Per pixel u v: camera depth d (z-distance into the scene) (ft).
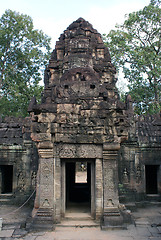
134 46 86.79
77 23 45.32
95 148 33.83
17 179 47.85
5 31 82.33
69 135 33.55
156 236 29.84
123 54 84.38
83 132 33.55
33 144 47.73
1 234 30.50
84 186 59.52
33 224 31.68
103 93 34.04
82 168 120.57
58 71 44.37
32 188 46.98
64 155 33.73
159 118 52.80
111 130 33.58
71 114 33.73
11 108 85.25
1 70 85.81
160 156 48.85
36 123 33.35
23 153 48.29
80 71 36.99
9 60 87.25
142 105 87.25
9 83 84.53
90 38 45.34
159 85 82.33
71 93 34.19
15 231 31.40
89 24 46.98
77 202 44.70
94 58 45.34
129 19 85.61
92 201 34.76
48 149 33.32
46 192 32.81
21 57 86.12
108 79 45.55
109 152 33.37
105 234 30.22
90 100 34.12
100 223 32.71
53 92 35.14
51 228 31.27
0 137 49.55
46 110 33.40
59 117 33.50
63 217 34.37
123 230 31.63
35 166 47.50
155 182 52.95
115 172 33.47
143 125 51.47
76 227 32.14
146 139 48.62
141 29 86.99
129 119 47.14
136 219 37.42
